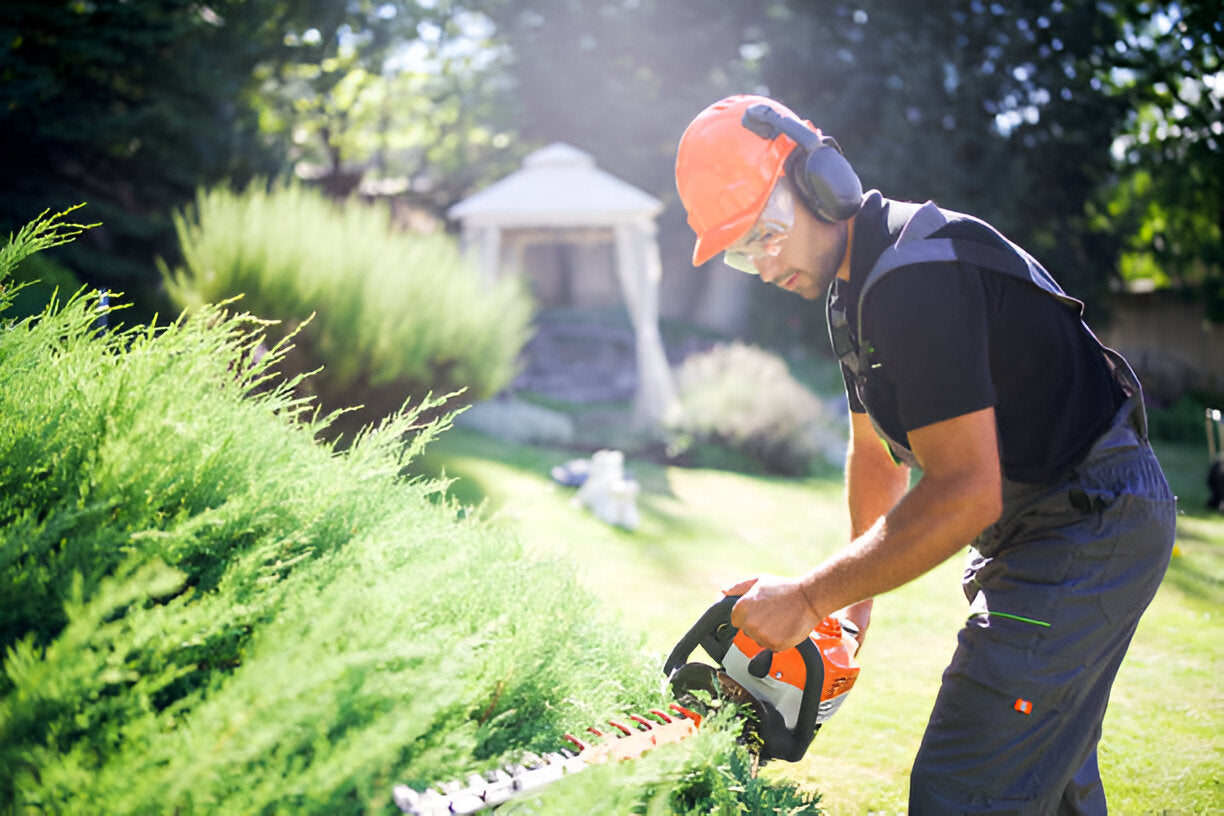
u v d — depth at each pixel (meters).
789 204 1.68
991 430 1.50
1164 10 10.80
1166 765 2.87
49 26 10.56
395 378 6.91
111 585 0.99
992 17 18.62
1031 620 1.65
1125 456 1.70
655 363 12.63
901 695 3.53
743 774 1.51
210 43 13.85
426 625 1.37
